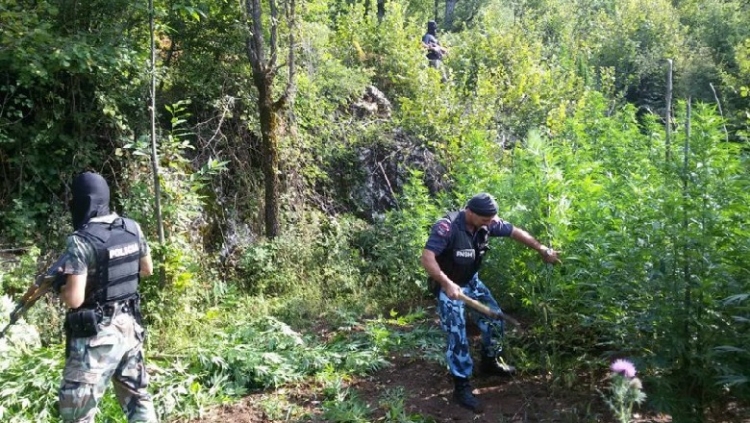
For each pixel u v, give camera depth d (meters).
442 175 10.12
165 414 4.66
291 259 8.09
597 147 6.85
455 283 4.76
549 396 4.74
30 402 4.57
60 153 6.98
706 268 3.95
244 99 8.57
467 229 4.66
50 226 6.86
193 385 4.93
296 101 9.16
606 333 4.88
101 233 3.72
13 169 6.88
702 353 4.00
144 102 7.46
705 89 17.95
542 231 4.97
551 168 5.03
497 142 10.45
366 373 5.42
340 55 11.91
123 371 3.87
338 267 8.06
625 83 18.62
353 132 9.90
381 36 12.26
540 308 4.93
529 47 14.92
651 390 4.44
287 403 4.90
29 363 4.88
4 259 6.35
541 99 12.45
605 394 4.66
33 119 7.07
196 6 7.38
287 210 8.55
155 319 5.79
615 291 4.35
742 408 4.32
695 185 4.06
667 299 4.04
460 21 22.02
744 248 3.96
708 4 21.92
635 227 4.32
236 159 8.43
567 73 14.10
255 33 7.86
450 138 9.82
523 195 5.19
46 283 3.68
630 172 5.61
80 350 3.65
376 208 9.66
